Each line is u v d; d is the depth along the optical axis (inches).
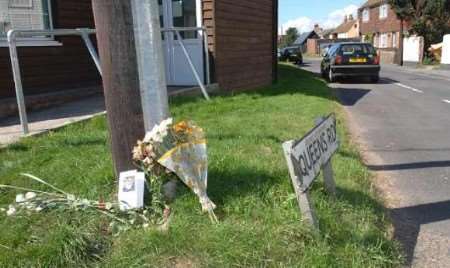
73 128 246.8
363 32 2193.7
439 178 214.8
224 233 122.1
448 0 1263.5
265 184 156.1
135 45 145.6
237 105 360.5
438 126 343.6
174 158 135.9
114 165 154.5
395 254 135.2
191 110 326.0
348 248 125.7
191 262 115.0
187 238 120.5
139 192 135.7
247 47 511.5
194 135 141.1
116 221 131.8
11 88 316.8
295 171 122.6
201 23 425.1
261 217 135.8
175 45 434.9
